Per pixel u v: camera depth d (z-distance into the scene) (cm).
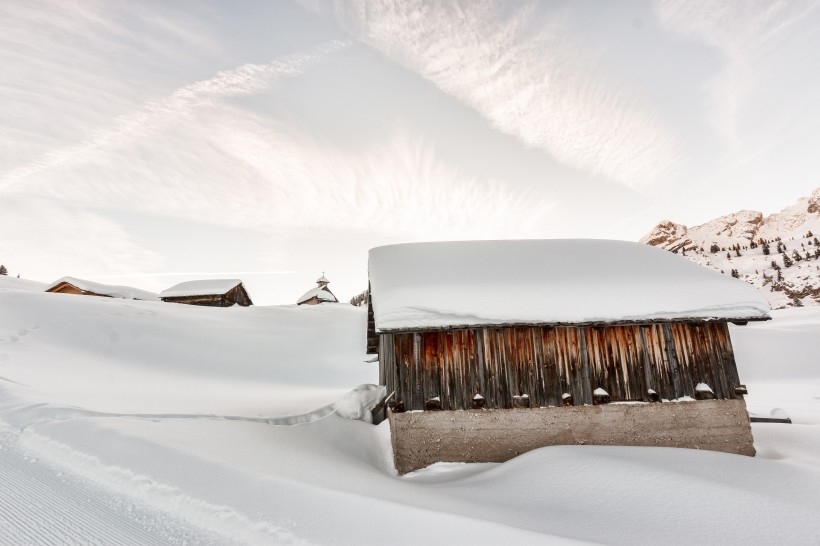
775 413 1073
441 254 1035
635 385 827
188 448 597
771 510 491
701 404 818
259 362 2420
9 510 445
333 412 968
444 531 404
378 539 389
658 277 891
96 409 796
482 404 805
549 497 551
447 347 830
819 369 2831
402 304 781
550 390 818
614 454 687
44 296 2631
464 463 779
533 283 859
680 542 432
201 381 1812
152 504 462
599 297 827
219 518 429
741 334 3569
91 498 476
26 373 1199
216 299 4269
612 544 416
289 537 394
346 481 550
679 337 851
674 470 614
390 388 849
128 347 2127
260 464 568
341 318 3747
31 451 609
